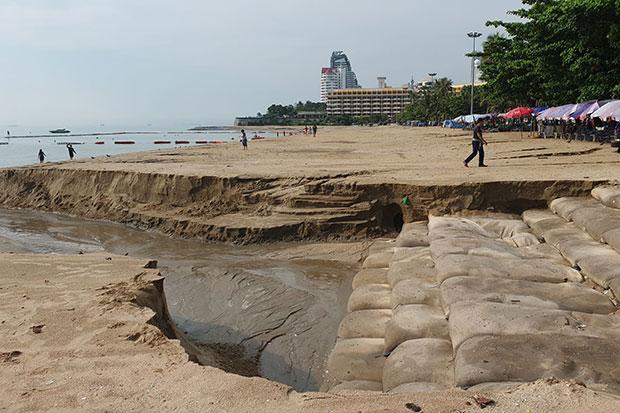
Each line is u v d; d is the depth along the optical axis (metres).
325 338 8.94
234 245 15.73
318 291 11.36
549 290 7.45
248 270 13.16
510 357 5.41
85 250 16.78
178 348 5.79
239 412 4.27
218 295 11.38
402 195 15.38
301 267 13.19
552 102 32.50
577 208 11.43
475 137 18.19
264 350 8.62
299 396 4.53
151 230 18.80
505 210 14.14
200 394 4.63
